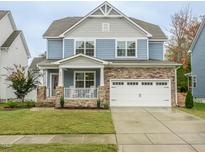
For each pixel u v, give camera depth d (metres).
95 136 11.61
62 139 11.06
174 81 24.06
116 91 24.02
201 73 30.84
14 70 31.11
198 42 31.44
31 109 21.12
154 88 24.05
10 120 15.48
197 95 31.56
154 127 13.68
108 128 13.23
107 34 26.39
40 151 9.02
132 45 26.38
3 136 11.73
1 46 30.98
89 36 26.31
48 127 13.50
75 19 30.83
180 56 47.59
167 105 23.95
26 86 25.23
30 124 14.28
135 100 23.97
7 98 30.86
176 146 9.84
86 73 25.53
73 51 26.22
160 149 9.41
